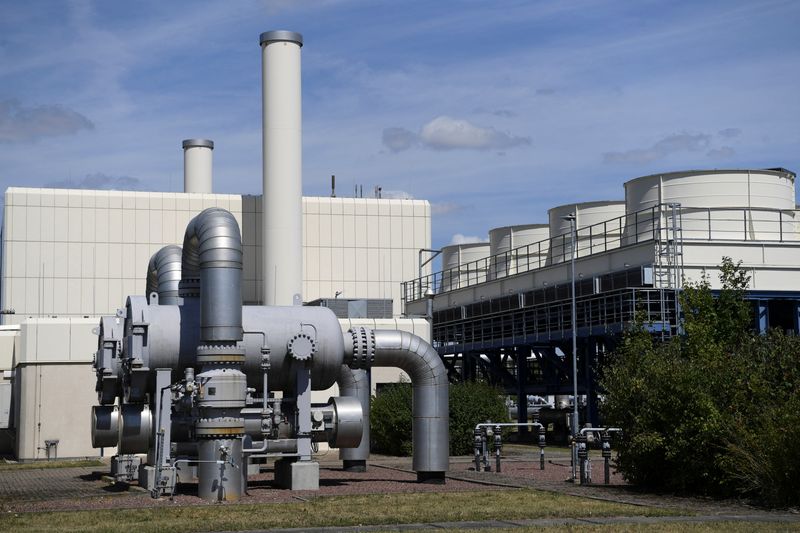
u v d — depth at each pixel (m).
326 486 26.00
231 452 22.95
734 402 23.02
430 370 26.66
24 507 21.38
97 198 57.53
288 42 53.78
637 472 24.94
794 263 45.72
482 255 72.31
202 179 62.16
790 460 20.45
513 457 39.16
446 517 18.95
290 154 53.59
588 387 49.06
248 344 24.75
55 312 56.56
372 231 60.97
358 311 50.91
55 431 41.66
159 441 23.89
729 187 47.41
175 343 24.47
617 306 46.66
